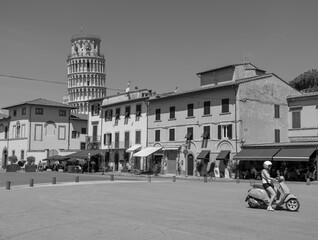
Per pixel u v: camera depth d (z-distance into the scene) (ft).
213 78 188.44
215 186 101.81
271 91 170.60
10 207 53.21
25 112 264.11
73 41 488.44
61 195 72.28
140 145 206.69
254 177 150.92
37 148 262.06
